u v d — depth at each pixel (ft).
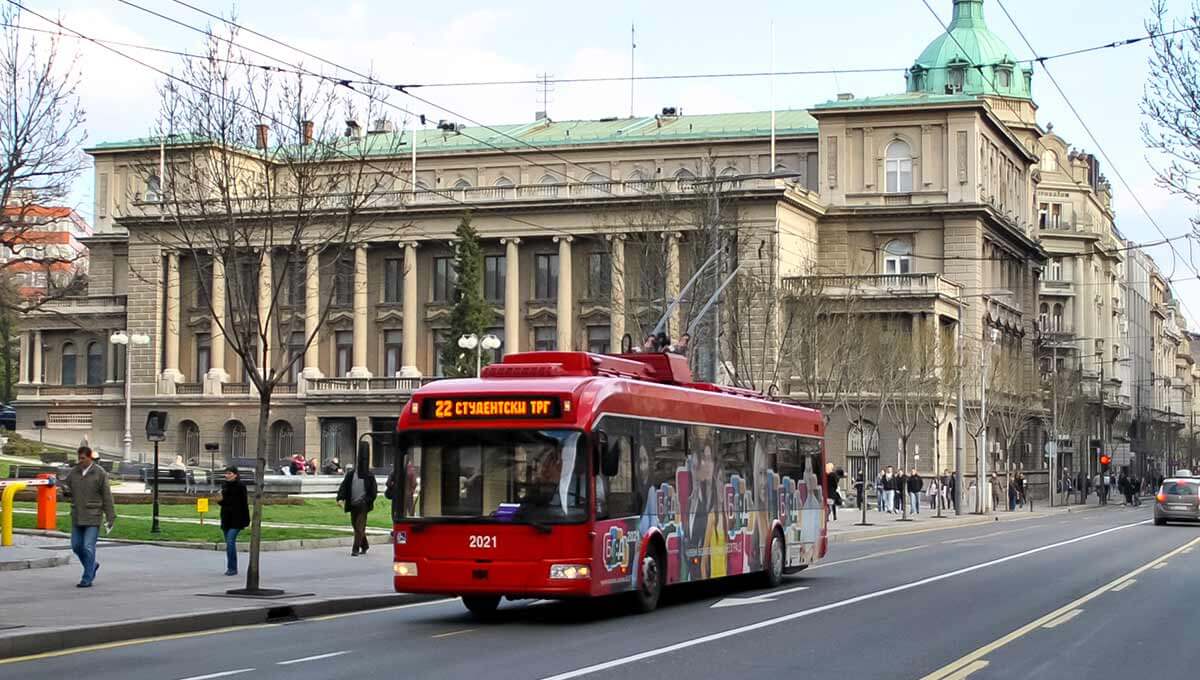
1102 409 411.34
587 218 332.80
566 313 334.03
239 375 354.54
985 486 278.46
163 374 354.13
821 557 112.78
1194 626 75.41
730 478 95.55
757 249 272.31
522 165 372.99
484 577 76.13
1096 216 488.85
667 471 85.97
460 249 309.63
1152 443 524.93
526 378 80.89
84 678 55.06
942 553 142.72
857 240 346.95
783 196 313.73
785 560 104.12
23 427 365.20
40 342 368.89
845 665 59.00
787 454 106.52
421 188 362.53
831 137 349.82
